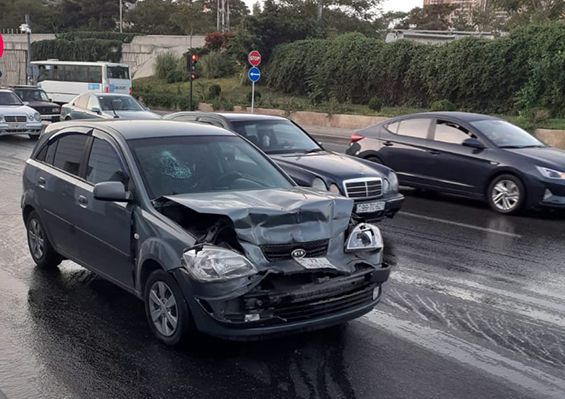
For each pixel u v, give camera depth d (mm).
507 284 6453
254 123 9609
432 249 7844
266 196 4906
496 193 10336
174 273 4410
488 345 4852
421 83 30828
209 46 47188
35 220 6539
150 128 5711
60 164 6145
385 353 4648
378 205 8328
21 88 25281
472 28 52562
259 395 3961
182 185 5121
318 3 46125
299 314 4336
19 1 85562
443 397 3992
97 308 5492
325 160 8719
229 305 4223
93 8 80938
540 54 26531
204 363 4418
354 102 33875
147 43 55000
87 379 4152
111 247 5234
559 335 5094
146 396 3932
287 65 37375
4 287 6023
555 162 9953
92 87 38531
